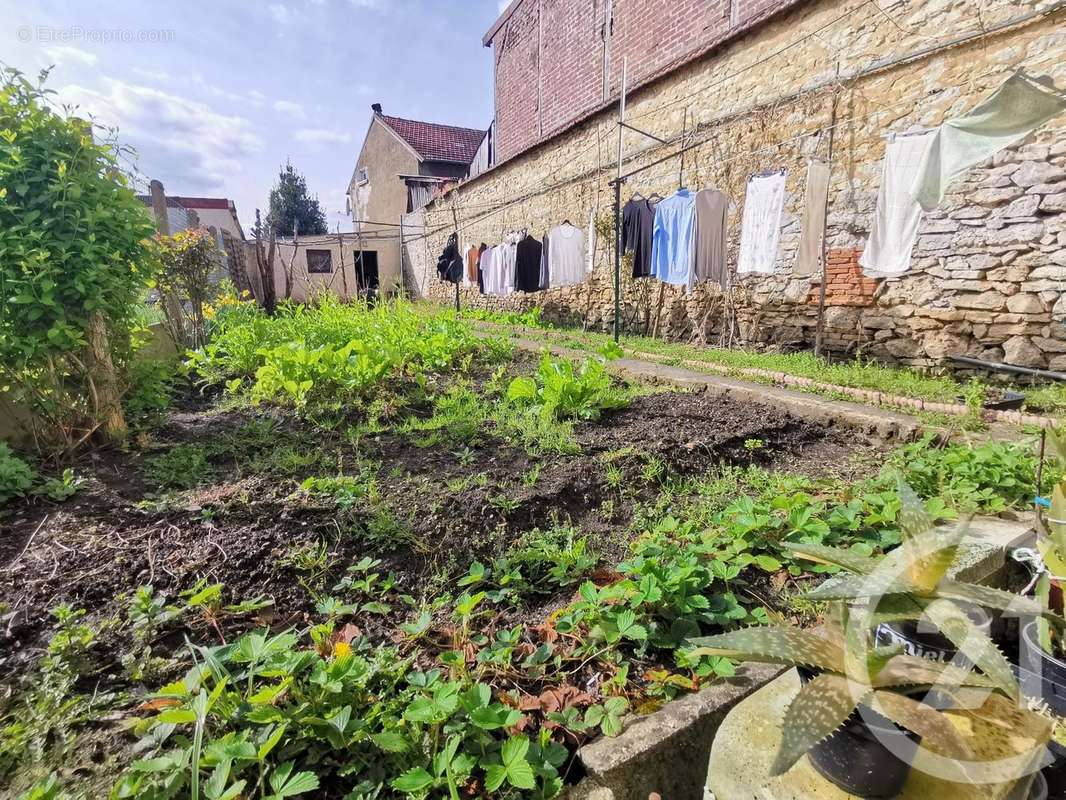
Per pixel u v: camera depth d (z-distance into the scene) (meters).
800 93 5.99
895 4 5.13
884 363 5.56
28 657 1.50
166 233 6.32
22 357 2.76
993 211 4.66
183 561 1.93
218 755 1.10
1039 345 4.50
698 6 7.82
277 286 16.80
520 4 12.94
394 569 2.03
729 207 6.91
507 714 1.25
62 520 2.21
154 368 3.64
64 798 1.10
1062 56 4.16
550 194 11.00
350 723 1.23
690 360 5.99
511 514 2.41
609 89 9.86
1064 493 1.40
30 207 2.82
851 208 5.67
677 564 1.90
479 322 11.07
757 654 1.00
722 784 1.15
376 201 24.16
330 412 3.77
